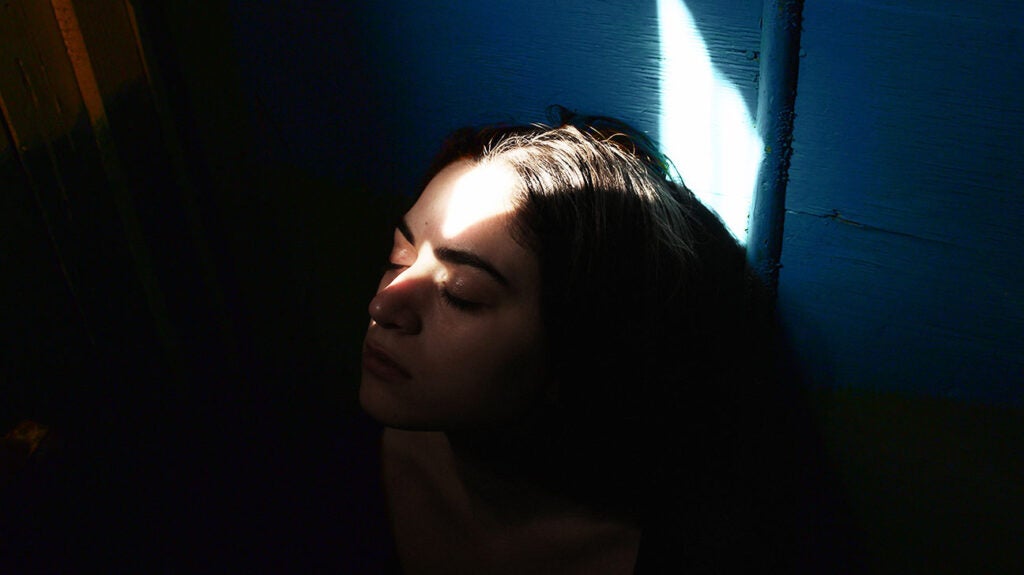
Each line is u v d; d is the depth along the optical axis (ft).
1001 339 2.81
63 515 4.31
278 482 5.31
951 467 3.17
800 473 3.54
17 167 3.72
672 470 3.34
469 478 3.51
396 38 3.61
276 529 5.10
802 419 3.41
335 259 4.57
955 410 3.04
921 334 2.96
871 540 3.55
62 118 3.80
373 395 2.92
